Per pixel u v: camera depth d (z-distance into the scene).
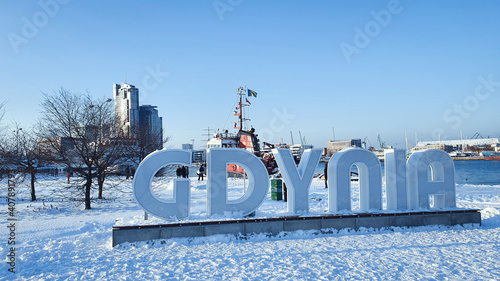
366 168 10.91
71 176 32.16
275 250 8.17
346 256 7.61
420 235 9.67
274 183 17.14
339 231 10.05
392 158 11.07
